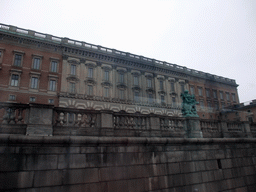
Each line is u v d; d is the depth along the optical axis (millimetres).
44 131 7883
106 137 8219
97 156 7969
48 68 34844
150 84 40156
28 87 32812
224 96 44469
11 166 6598
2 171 6453
